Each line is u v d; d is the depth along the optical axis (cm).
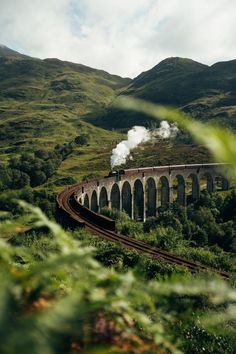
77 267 126
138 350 126
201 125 91
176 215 7181
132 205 11738
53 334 75
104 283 125
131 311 131
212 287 123
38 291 101
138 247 3675
